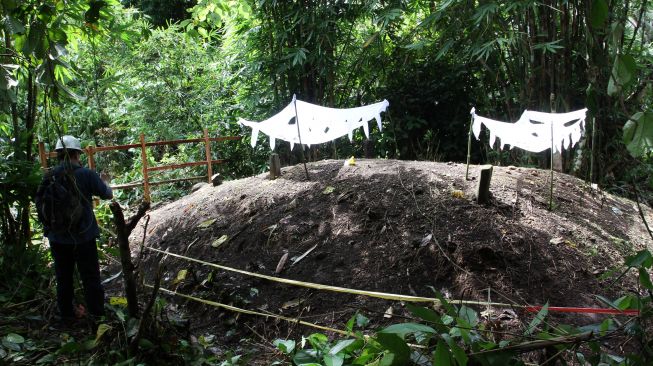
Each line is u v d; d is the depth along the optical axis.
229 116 9.80
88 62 9.45
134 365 3.23
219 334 4.25
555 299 4.03
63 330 4.07
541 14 7.29
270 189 5.74
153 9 13.26
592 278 4.25
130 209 7.95
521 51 7.60
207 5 8.81
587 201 5.59
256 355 3.90
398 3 8.35
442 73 8.92
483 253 4.29
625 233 5.11
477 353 2.25
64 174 3.96
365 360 2.65
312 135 5.77
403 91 8.93
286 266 4.70
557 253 4.43
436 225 4.63
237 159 9.66
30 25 3.54
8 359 3.38
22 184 4.85
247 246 5.06
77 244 4.01
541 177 5.93
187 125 10.03
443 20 8.48
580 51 7.20
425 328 2.29
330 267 4.56
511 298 4.02
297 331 4.11
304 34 8.57
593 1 1.70
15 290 4.52
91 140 9.95
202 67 10.20
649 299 2.25
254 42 9.07
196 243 5.40
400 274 4.35
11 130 5.88
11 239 5.10
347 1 8.62
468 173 5.42
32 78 4.98
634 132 1.80
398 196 5.05
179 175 9.25
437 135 9.03
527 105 7.61
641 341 2.18
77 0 4.01
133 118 9.95
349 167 5.79
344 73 9.25
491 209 4.79
